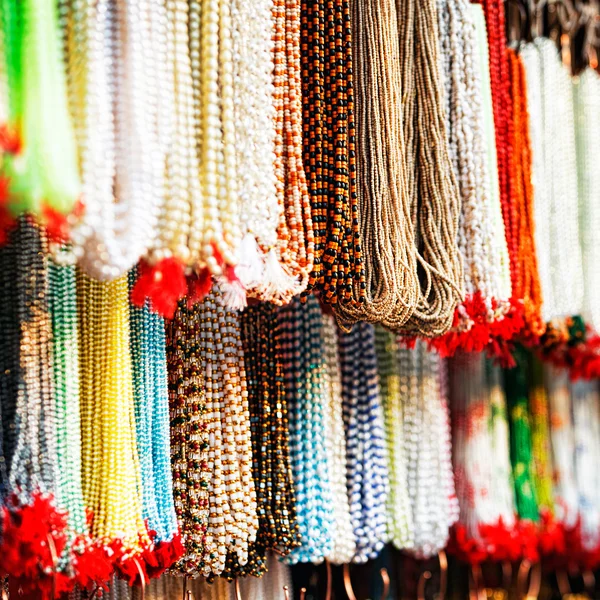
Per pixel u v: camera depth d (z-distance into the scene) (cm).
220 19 82
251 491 98
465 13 112
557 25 142
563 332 133
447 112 111
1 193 63
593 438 169
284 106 92
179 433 98
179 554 91
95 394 88
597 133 142
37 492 78
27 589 79
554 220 129
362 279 94
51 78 66
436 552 132
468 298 109
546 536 156
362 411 121
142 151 74
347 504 116
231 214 82
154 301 77
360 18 99
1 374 83
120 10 75
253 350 109
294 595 132
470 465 146
